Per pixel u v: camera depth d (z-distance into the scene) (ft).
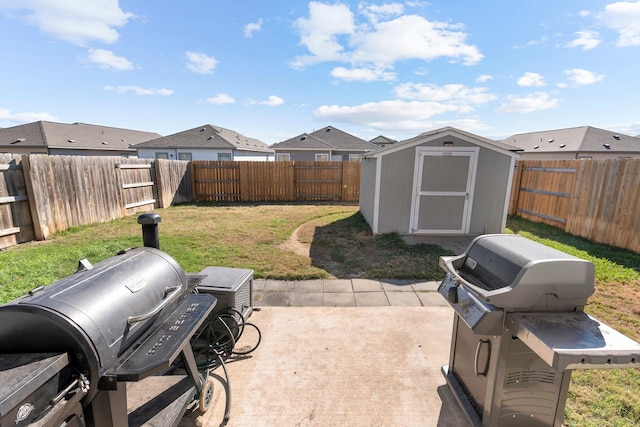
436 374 8.04
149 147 70.54
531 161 27.94
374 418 6.69
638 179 17.67
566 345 4.33
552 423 5.64
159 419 5.52
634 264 16.02
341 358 8.68
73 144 74.74
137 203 30.76
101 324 4.05
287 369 8.23
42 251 17.54
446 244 20.43
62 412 3.53
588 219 21.22
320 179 41.34
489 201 22.56
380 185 22.21
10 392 2.81
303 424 6.55
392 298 12.45
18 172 19.11
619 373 8.05
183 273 6.47
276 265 15.89
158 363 4.28
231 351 8.69
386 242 20.56
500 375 5.41
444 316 10.97
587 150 77.71
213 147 71.00
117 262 5.49
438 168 22.04
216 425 6.52
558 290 5.09
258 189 41.06
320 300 12.28
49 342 3.72
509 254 5.65
